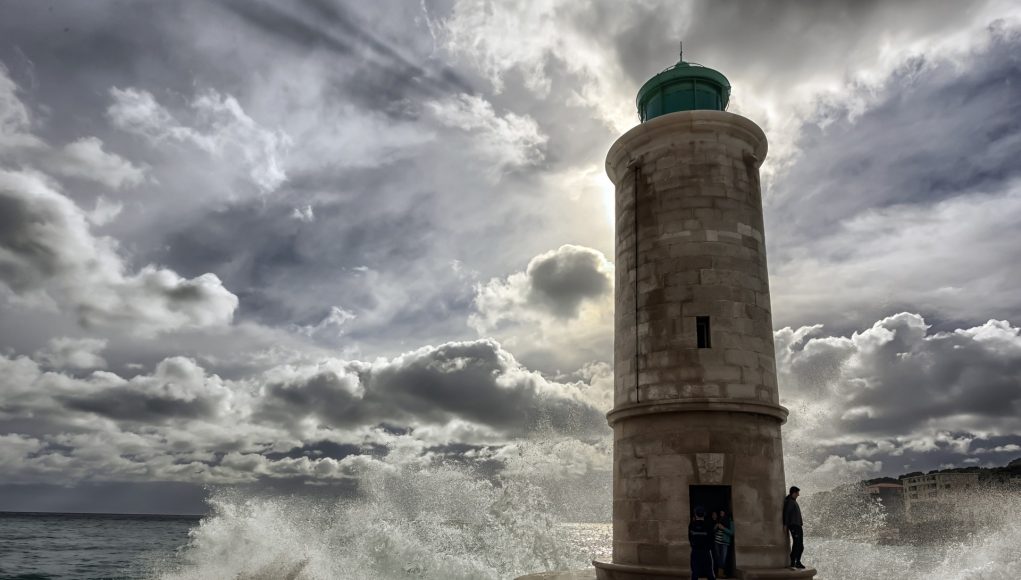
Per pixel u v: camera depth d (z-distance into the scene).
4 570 37.84
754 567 13.67
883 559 29.28
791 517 14.40
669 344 15.08
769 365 15.39
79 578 33.31
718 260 15.37
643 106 19.78
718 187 15.88
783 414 15.16
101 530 103.81
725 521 13.72
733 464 14.15
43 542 66.06
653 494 14.45
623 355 16.14
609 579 14.73
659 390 14.91
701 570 12.77
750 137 16.53
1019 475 58.28
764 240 16.66
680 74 18.48
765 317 15.70
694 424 14.38
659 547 14.08
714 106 18.59
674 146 16.33
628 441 15.35
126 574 35.47
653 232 16.05
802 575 13.73
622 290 16.73
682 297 15.23
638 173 16.84
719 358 14.72
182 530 111.00
